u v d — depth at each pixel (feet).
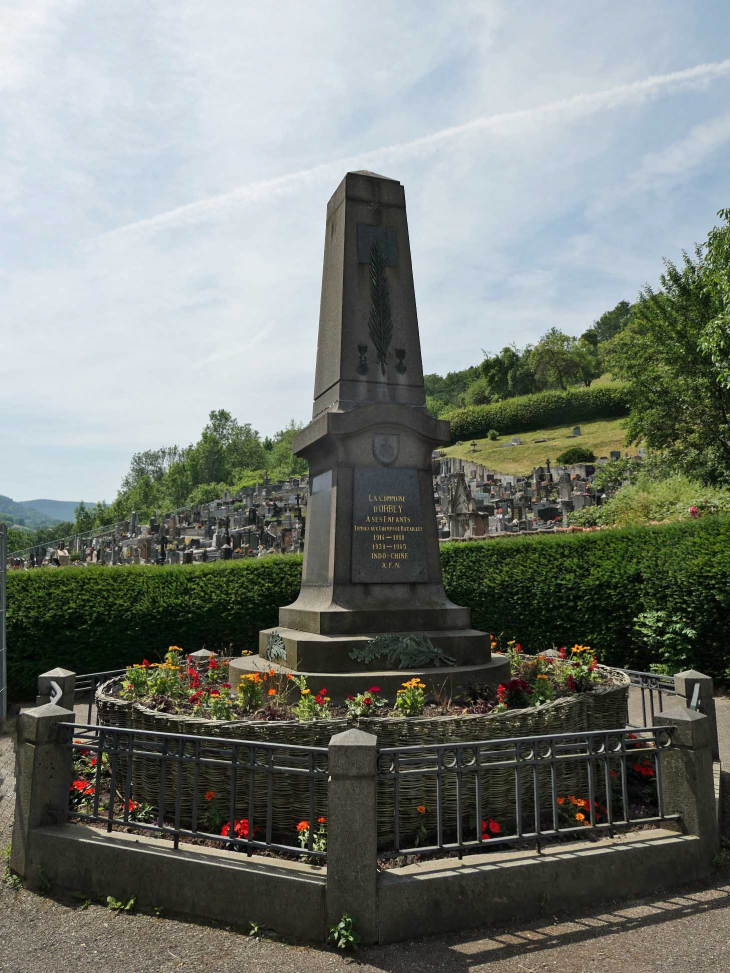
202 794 15.92
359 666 21.08
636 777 18.83
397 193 27.17
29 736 14.69
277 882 12.05
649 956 11.18
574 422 203.21
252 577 37.65
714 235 59.16
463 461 161.58
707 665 30.91
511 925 12.28
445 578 38.70
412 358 26.09
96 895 13.41
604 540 36.09
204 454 322.96
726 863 14.70
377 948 11.45
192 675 21.61
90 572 36.81
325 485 24.97
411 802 15.19
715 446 67.31
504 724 16.14
